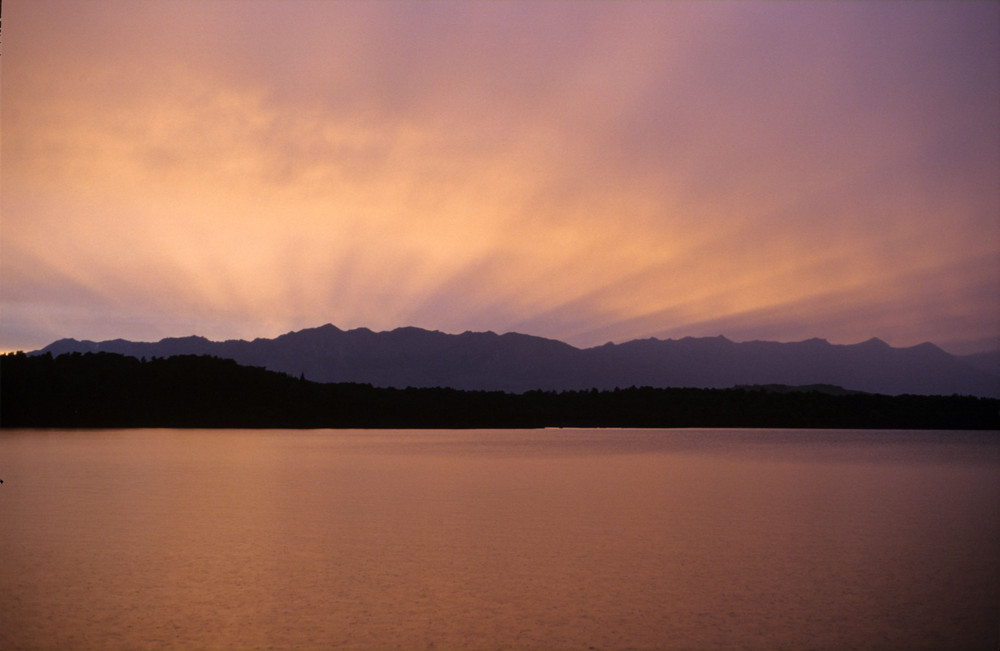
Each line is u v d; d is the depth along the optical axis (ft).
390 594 53.52
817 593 54.39
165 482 124.36
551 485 123.65
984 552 68.18
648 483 127.95
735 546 70.33
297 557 64.69
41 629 46.11
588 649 43.52
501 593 53.83
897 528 80.48
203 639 44.57
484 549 68.39
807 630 46.75
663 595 53.62
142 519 84.28
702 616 49.06
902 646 44.21
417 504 98.22
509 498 105.29
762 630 46.68
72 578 57.47
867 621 48.34
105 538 73.00
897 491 117.60
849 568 61.72
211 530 77.56
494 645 43.91
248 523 82.02
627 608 50.67
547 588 55.16
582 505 98.12
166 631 45.80
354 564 62.18
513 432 455.22
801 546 70.69
